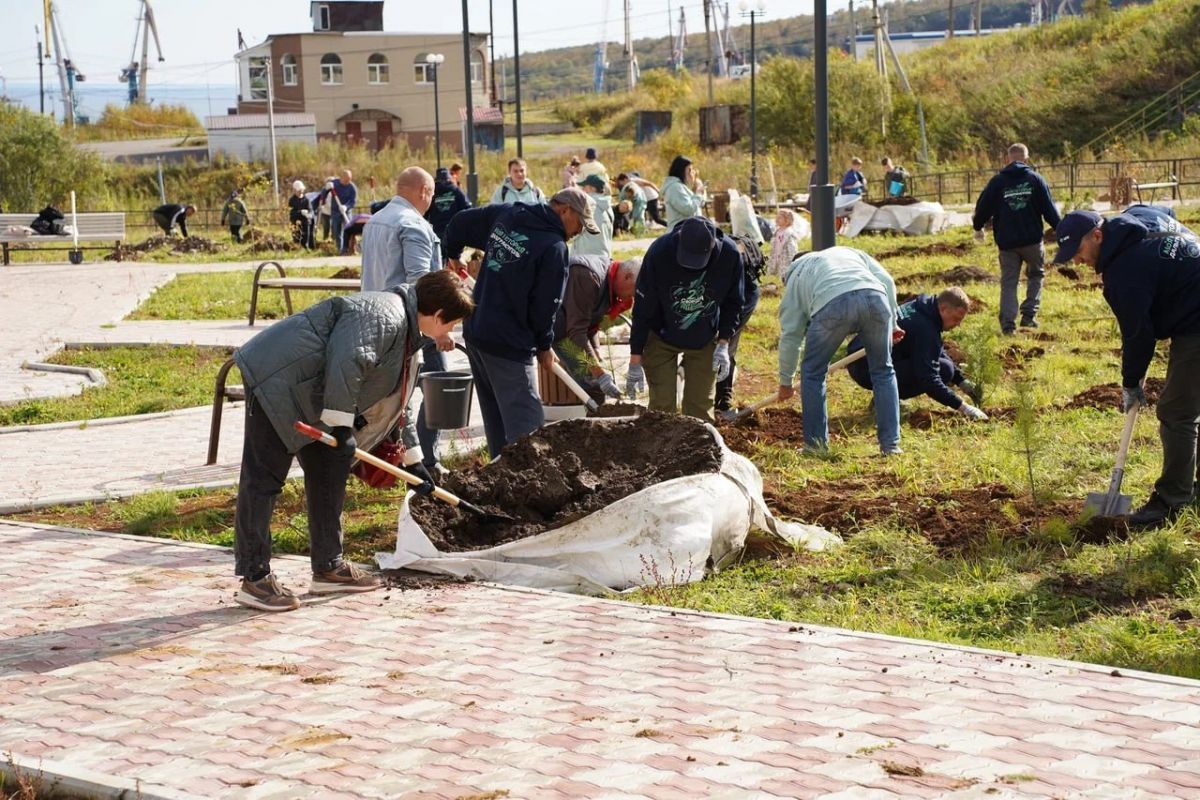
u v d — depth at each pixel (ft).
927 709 14.98
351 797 13.05
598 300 27.99
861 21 461.37
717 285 27.37
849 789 12.85
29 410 39.06
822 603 19.83
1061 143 158.10
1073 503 24.23
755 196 127.13
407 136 236.84
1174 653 16.88
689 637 17.97
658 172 170.50
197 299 67.67
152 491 28.12
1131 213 22.68
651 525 21.04
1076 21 197.36
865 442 30.68
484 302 24.79
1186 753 13.53
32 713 15.79
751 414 33.47
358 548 23.53
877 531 22.99
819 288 29.12
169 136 274.36
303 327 19.24
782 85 177.06
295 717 15.38
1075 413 32.09
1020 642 17.72
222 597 20.68
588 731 14.60
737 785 13.02
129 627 19.21
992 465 27.32
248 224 118.62
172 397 41.11
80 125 298.35
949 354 39.99
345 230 97.96
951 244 76.69
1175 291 22.20
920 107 154.61
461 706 15.53
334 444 19.03
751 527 22.49
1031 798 12.55
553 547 21.17
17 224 97.30
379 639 18.30
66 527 25.62
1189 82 157.07
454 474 23.44
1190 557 20.62
